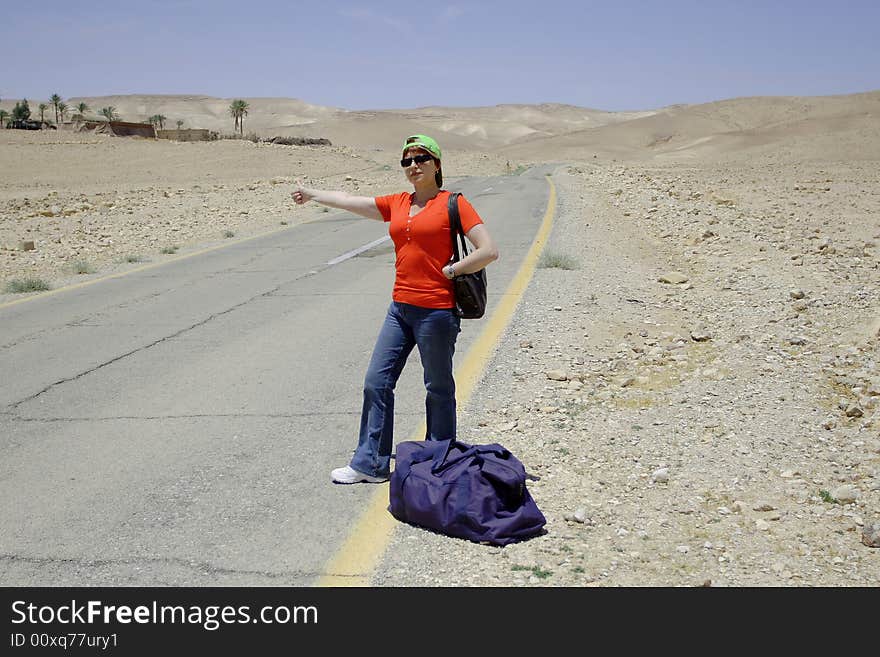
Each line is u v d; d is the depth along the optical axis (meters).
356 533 4.32
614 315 9.22
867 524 4.42
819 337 8.10
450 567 3.99
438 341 4.71
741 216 18.94
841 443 5.49
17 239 18.03
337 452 5.47
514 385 6.71
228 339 8.72
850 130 106.31
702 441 5.57
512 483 4.22
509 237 16.11
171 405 6.54
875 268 11.78
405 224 4.66
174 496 4.82
